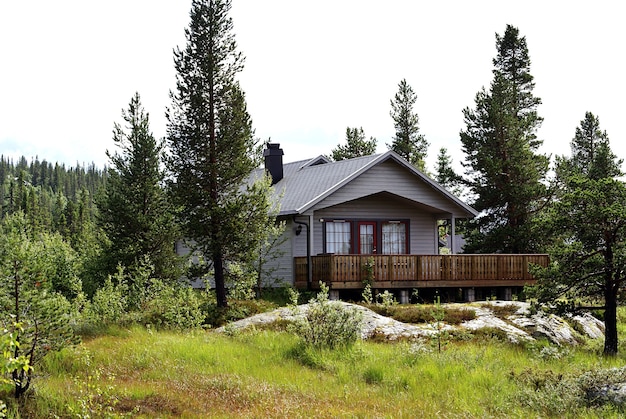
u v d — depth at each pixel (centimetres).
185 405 1035
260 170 3381
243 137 2262
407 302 2611
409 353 1489
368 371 1348
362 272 2531
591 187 1803
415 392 1205
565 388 1161
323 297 1667
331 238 2830
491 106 3625
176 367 1326
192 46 2248
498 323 1970
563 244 1862
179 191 2234
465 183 3759
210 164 2222
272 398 1106
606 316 1820
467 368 1390
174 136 2262
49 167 19188
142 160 2659
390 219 2952
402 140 4950
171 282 2522
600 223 1775
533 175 3556
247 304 2286
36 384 1059
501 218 3644
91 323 1808
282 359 1488
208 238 2266
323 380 1290
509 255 2795
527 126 3756
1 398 962
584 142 4706
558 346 1812
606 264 1775
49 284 1080
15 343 675
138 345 1535
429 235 3047
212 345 1564
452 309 2072
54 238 3059
